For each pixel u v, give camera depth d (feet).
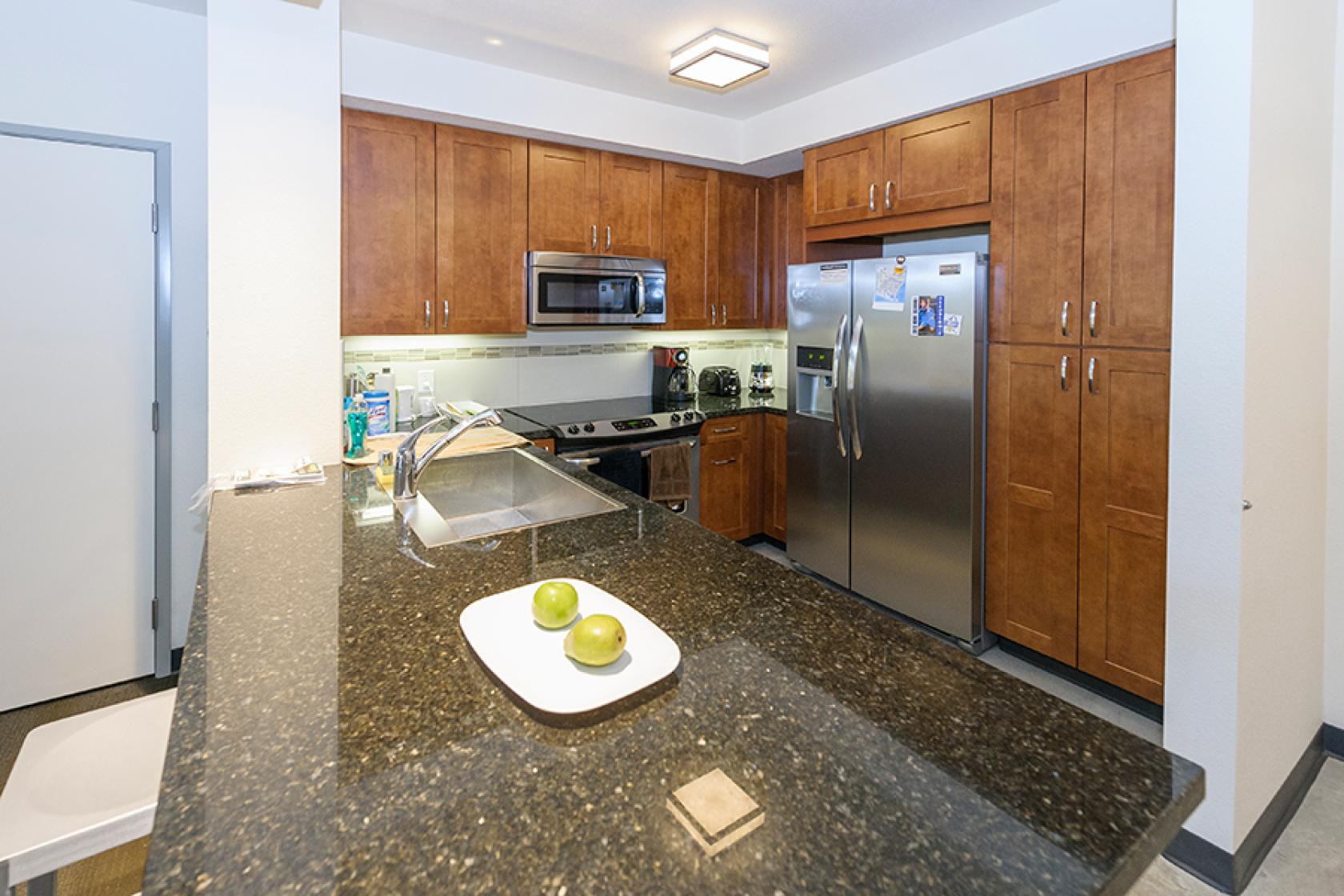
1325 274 6.63
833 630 3.31
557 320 10.66
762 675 2.89
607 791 2.16
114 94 7.94
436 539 4.63
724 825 2.03
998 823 2.05
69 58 7.70
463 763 2.30
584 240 10.96
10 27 7.41
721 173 12.44
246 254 6.07
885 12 8.01
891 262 9.57
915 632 3.32
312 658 3.01
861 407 10.13
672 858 1.90
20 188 7.59
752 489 12.72
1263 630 5.65
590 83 10.25
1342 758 7.10
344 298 9.11
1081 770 2.30
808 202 11.08
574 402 12.55
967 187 8.87
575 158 10.77
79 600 8.29
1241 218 5.05
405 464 5.50
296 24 6.10
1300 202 5.96
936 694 2.77
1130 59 7.27
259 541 4.54
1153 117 7.13
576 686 2.74
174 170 8.31
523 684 2.75
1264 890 5.47
